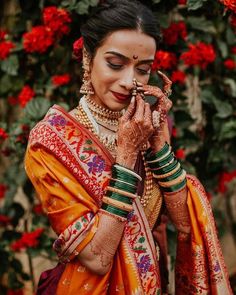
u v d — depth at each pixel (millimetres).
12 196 3070
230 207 3459
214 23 2660
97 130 1744
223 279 1832
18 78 2805
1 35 2834
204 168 2844
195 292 1844
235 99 2805
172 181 1760
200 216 1798
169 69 2594
